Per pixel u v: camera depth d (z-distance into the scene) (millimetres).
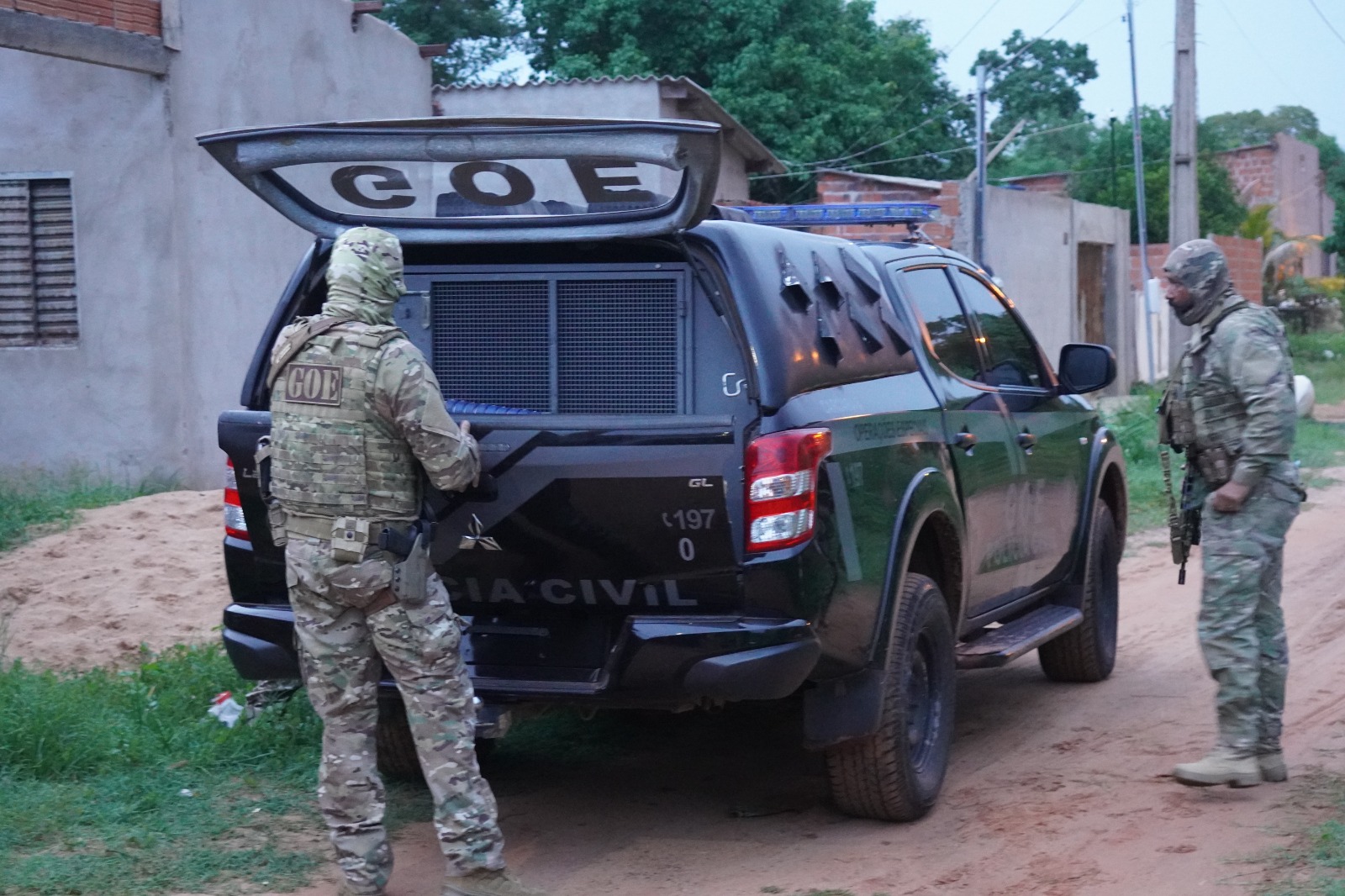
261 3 11398
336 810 3879
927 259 5461
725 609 3934
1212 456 4809
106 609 6977
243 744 5172
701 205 3922
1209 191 34906
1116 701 6262
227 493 4387
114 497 9625
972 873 4133
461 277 4488
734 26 27969
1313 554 9945
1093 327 21484
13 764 4887
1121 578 9289
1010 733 5758
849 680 4242
